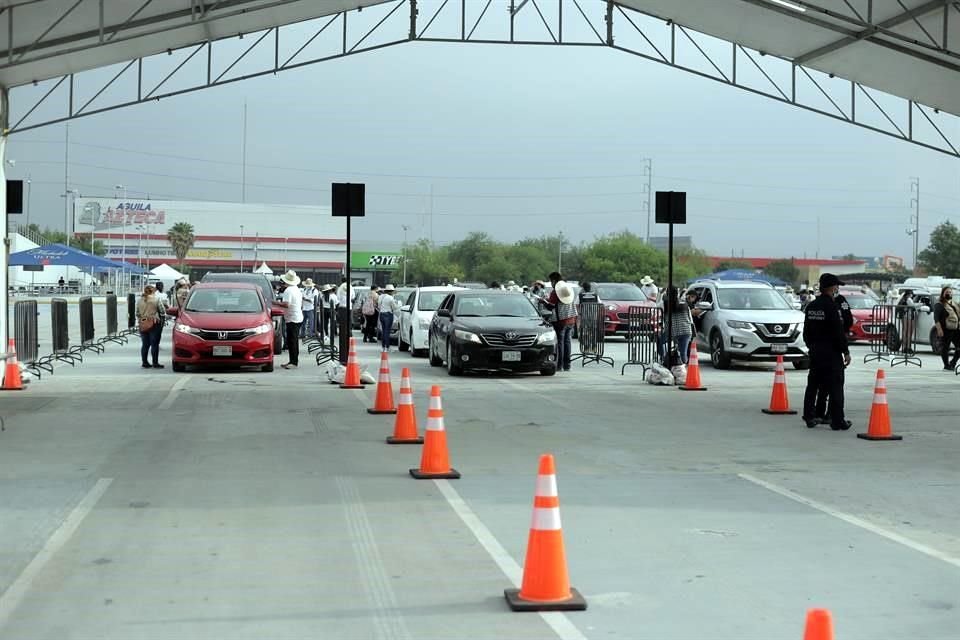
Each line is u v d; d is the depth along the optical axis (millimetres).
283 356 26844
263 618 5512
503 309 22188
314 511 8172
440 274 132625
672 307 20359
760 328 23016
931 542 7328
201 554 6832
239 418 13984
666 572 6461
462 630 5324
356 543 7160
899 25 18266
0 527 7570
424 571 6449
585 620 5496
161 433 12523
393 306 29297
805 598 5926
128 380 19641
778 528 7723
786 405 15086
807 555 6922
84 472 9859
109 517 7922
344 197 19078
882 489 9352
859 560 6801
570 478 9773
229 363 21641
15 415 14211
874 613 5648
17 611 5621
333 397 16750
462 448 11578
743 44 22797
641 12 22781
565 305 22766
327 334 35969
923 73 20906
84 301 27625
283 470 10023
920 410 15719
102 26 16594
